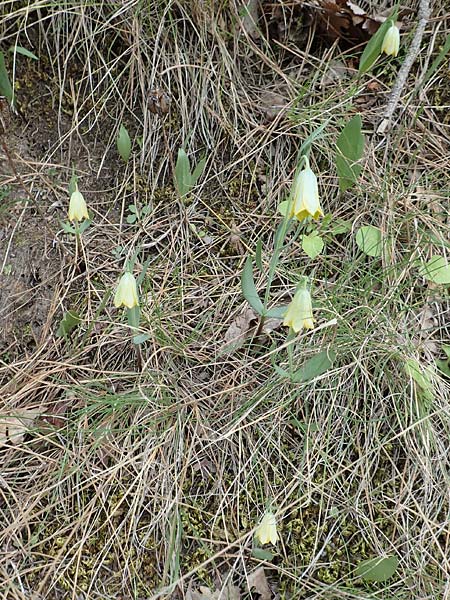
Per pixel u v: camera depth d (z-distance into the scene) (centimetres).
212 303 54
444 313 53
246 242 58
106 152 60
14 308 54
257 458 48
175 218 58
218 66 61
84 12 58
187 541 45
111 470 46
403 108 60
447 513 46
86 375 51
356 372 49
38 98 58
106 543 44
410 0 63
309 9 62
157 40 59
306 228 56
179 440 47
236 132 60
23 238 55
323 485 47
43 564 44
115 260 56
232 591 44
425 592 43
